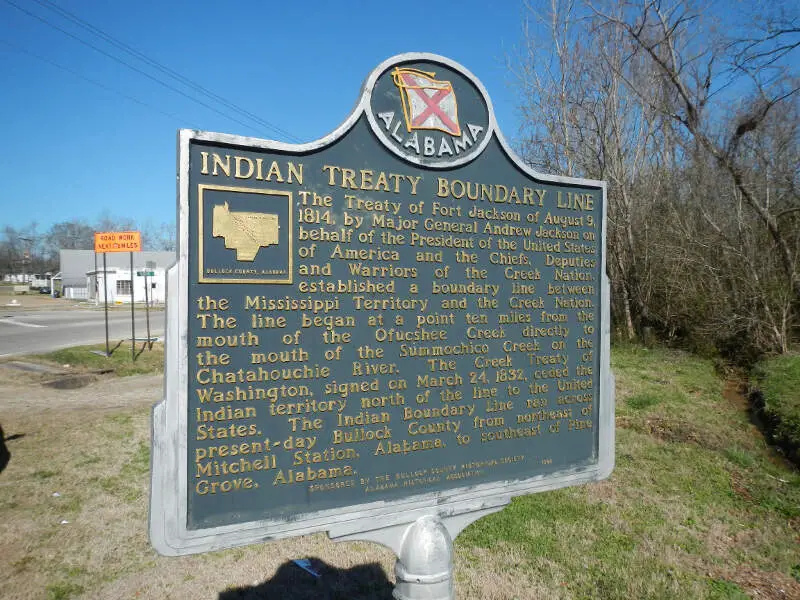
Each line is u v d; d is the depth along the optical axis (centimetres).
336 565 471
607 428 378
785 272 1546
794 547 515
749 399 1172
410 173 324
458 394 333
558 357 366
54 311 3691
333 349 301
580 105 2083
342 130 303
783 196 1631
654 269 1966
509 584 435
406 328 320
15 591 439
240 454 279
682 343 1881
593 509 579
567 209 372
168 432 263
